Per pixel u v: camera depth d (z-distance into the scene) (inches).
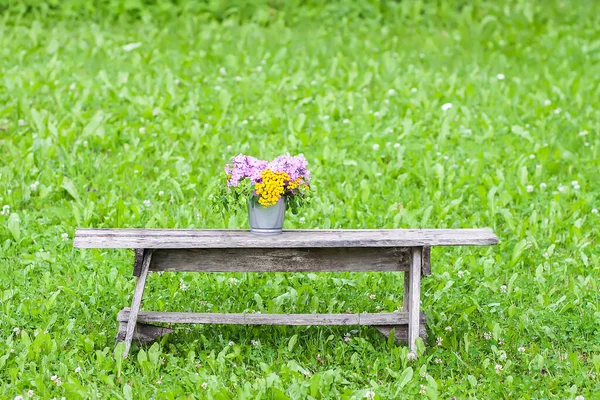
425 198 327.3
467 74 480.7
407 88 437.1
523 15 584.7
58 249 282.2
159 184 333.7
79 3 587.2
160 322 228.7
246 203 216.2
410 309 214.5
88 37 530.6
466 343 216.4
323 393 193.8
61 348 214.8
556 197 319.3
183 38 534.9
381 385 199.2
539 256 283.3
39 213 308.3
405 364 206.8
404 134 380.2
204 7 597.0
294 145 371.6
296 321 216.4
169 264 212.7
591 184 339.6
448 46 536.7
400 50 525.3
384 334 220.7
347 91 442.0
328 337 223.8
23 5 579.2
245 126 392.2
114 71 464.8
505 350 219.8
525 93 441.1
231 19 582.9
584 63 507.8
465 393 196.9
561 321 232.7
